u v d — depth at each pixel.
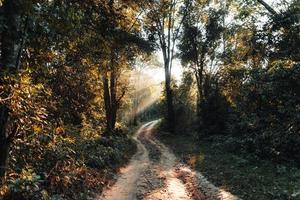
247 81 21.52
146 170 19.64
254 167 17.64
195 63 43.50
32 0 7.33
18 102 7.12
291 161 16.97
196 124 48.22
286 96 17.66
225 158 22.14
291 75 17.05
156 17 39.78
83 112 16.38
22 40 7.59
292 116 16.95
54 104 11.05
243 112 24.16
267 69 20.64
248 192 12.67
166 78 48.25
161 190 14.26
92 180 14.05
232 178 15.59
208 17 42.94
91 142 20.23
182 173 18.67
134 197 12.98
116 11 11.06
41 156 10.67
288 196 11.20
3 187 7.45
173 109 49.50
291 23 20.23
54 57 10.18
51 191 10.25
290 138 16.91
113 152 21.78
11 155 8.84
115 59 14.49
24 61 8.98
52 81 11.38
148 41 22.66
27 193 7.89
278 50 21.06
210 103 37.81
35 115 7.75
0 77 7.01
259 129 21.06
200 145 32.81
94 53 12.11
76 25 8.61
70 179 12.08
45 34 8.36
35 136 8.93
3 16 6.98
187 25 42.66
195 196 13.19
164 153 29.62
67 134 14.27
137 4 13.50
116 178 16.78
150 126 74.94
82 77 13.31
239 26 31.86
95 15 10.16
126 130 52.03
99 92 19.77
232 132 27.31
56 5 7.88
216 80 38.62
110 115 33.38
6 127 7.48
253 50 23.22
